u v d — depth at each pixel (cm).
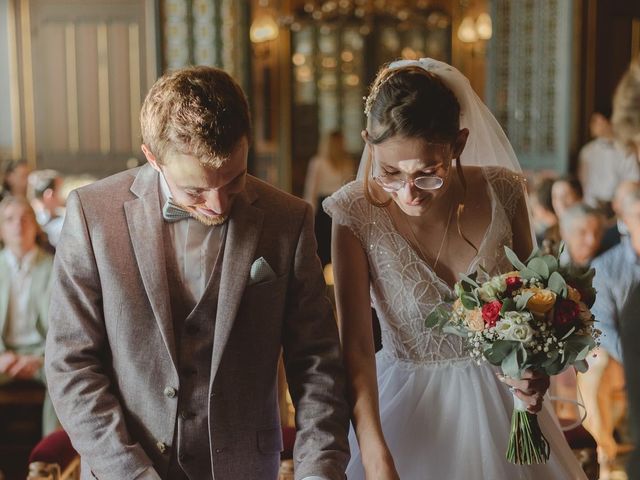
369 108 195
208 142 163
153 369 183
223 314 182
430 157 190
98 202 187
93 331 186
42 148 1056
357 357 209
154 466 184
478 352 191
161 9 888
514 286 190
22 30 1041
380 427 196
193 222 185
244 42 914
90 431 178
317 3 1134
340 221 217
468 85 225
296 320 195
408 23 1138
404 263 214
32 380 472
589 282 195
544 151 934
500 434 212
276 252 190
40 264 482
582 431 271
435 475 209
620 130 754
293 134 1154
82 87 1051
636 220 360
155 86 172
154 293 181
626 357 208
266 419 193
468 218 219
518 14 979
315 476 178
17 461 460
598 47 889
